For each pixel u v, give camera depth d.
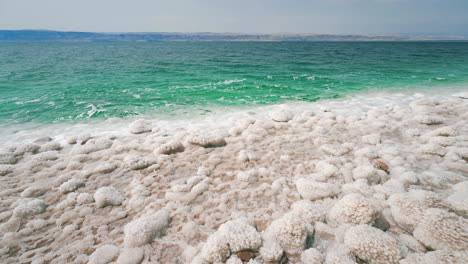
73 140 5.37
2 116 7.28
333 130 5.89
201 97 10.02
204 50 53.25
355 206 2.76
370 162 4.23
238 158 4.50
